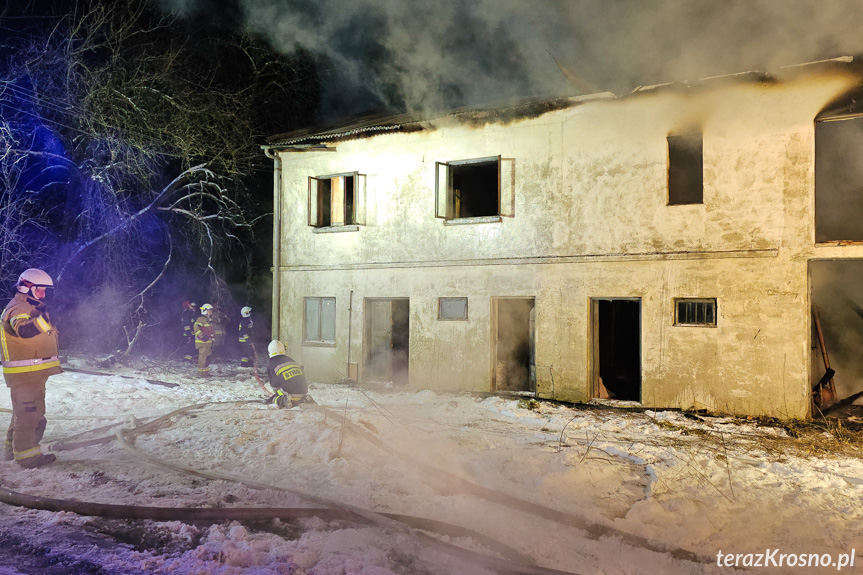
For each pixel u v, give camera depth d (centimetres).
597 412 1134
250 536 484
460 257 1355
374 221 1465
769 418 1055
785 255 1065
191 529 494
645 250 1170
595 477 689
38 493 562
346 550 464
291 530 507
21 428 647
